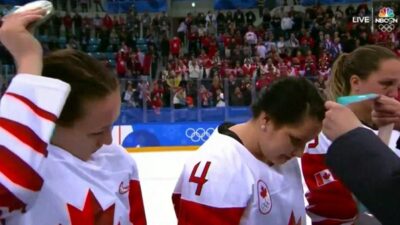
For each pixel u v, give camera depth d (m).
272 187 1.64
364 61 2.00
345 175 1.22
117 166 1.51
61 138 1.30
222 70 15.85
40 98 1.05
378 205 1.17
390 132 1.56
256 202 1.58
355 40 17.27
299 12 20.00
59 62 1.19
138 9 22.22
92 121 1.22
